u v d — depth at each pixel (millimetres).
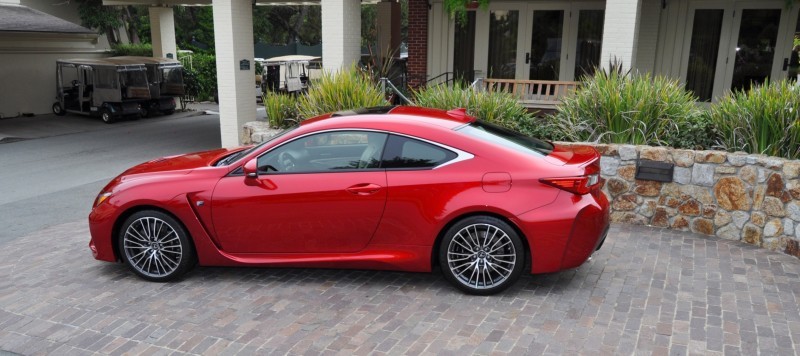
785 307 4602
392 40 18516
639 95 7309
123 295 5055
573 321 4379
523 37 13500
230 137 13062
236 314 4617
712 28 12359
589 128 7402
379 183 4820
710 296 4816
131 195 5184
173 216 5207
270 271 5562
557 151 5125
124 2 21953
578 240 4668
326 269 5566
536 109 10750
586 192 4719
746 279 5191
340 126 5000
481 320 4426
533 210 4605
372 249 4973
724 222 6363
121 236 5305
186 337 4246
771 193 5969
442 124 4973
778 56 11984
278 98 9492
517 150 4809
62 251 6484
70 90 22453
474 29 13750
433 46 14062
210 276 5477
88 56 25125
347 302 4812
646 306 4625
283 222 5020
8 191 10477
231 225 5102
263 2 20297
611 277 5238
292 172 5035
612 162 6863
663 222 6742
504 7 13453
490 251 4754
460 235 4781
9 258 6305
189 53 29828
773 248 5992
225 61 12695
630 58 9781
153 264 5344
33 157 14438
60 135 18344
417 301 4801
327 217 4938
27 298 5035
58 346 4172
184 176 5211
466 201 4664
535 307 4629
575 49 13211
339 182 4891
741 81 12367
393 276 5371
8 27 19484
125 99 21406
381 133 4922
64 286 5301
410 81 14273
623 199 6898
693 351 3926
